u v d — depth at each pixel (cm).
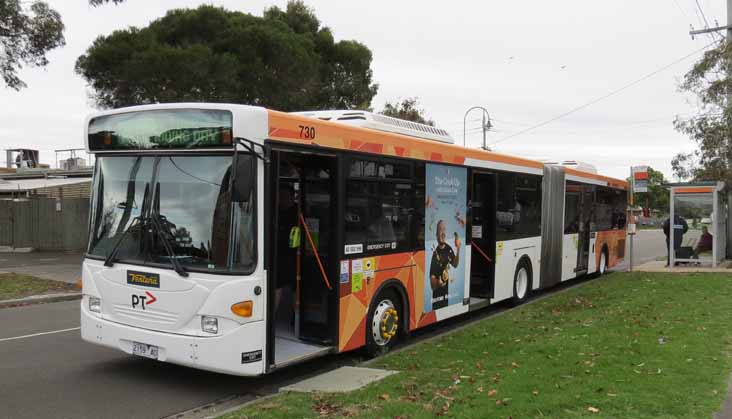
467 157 978
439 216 899
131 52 2000
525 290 1225
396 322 799
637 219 8281
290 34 2259
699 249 1984
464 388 573
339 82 2608
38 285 1419
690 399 532
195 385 651
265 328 589
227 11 2277
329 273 690
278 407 521
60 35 1728
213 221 580
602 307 1107
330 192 689
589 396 539
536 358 699
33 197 2842
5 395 607
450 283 930
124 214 637
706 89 1950
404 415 489
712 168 1977
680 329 859
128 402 590
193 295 575
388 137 779
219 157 587
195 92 1989
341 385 607
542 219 1298
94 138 662
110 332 633
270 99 2172
